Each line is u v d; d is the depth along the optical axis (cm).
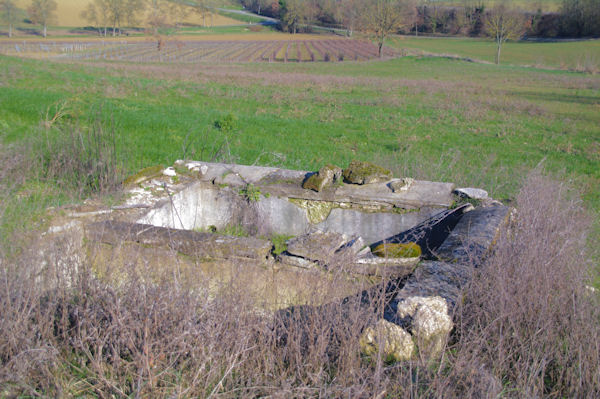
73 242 444
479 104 2294
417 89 2820
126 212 550
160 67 3788
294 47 7406
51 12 8812
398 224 606
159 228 490
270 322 356
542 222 501
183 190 641
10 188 577
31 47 6306
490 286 379
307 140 1391
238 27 10931
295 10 9775
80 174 666
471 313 358
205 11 11475
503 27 5662
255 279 430
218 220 682
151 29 8019
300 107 2009
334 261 426
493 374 309
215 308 343
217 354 310
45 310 347
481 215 540
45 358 307
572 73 4234
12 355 309
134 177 639
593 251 528
